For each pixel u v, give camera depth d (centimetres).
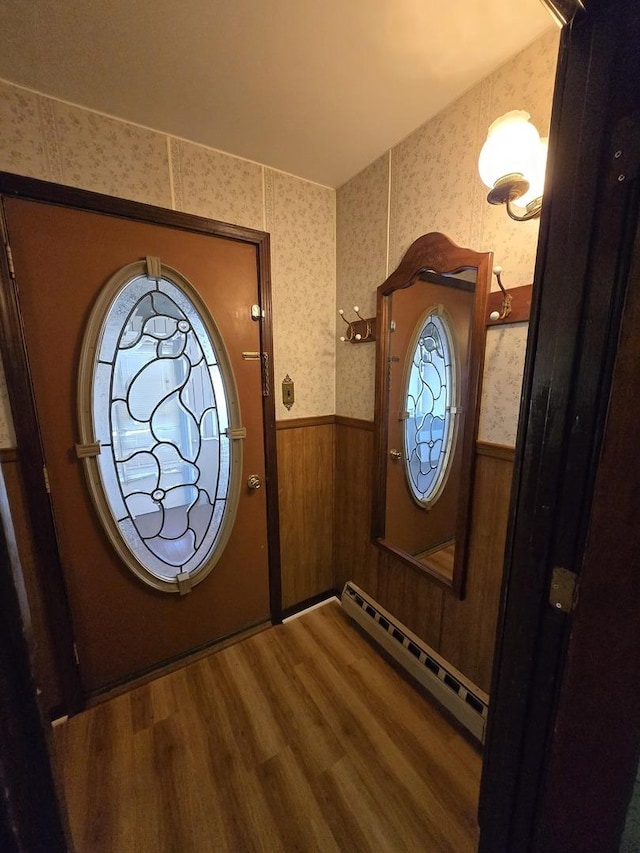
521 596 63
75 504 136
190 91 116
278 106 123
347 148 148
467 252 122
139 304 140
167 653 164
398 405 163
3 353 117
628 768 48
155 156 134
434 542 151
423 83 115
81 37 95
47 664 137
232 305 159
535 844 65
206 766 122
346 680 156
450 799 113
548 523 57
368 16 92
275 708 143
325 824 107
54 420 129
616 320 46
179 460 155
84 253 127
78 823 108
